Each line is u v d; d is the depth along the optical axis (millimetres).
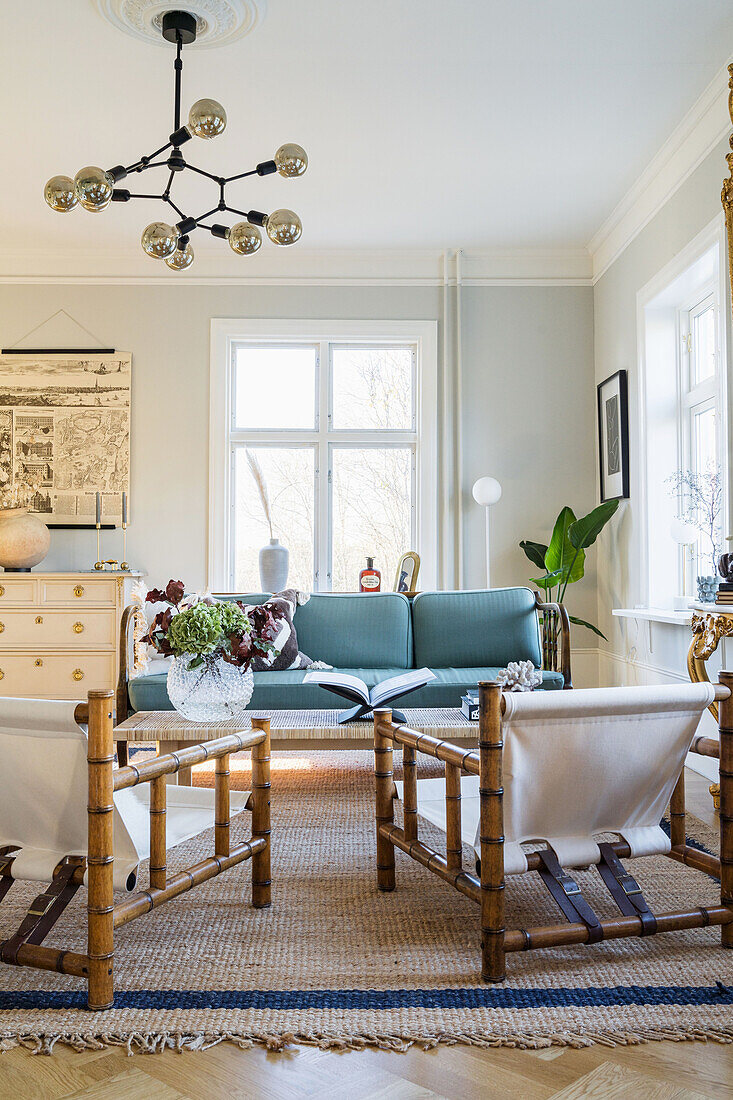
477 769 1863
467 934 2111
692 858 2068
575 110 3986
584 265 5832
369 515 5914
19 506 5266
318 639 4273
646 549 4750
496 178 4695
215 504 5730
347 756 4414
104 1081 1489
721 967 1906
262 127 4117
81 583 5164
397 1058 1557
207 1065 1537
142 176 4645
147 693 3680
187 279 5785
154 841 1906
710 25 3363
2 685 5145
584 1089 1456
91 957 1728
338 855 2748
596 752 1866
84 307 5754
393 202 5004
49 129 4137
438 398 5820
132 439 5734
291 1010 1719
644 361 4777
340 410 5938
